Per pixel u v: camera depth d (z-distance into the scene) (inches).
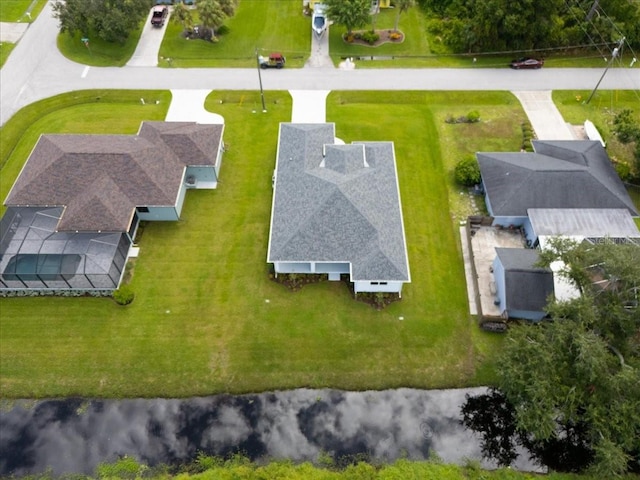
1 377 1405.0
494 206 1691.7
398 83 2303.2
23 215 1667.1
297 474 1226.6
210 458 1286.9
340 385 1400.1
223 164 1955.0
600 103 2206.0
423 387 1403.8
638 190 1862.7
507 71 2368.4
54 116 2150.6
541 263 1346.0
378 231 1540.4
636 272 1167.0
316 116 2149.4
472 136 2065.7
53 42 2508.6
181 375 1408.7
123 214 1628.9
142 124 1964.8
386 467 1258.0
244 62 2421.3
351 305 1545.3
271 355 1443.2
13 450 1305.4
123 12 2383.1
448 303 1552.7
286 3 2778.1
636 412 1104.8
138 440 1317.7
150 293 1572.3
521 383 1151.6
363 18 2372.0
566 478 1259.8
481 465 1295.5
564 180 1692.9
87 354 1443.2
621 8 2336.4
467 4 2456.9
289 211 1619.1
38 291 1567.4
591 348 1104.2
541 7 2262.6
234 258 1659.7
